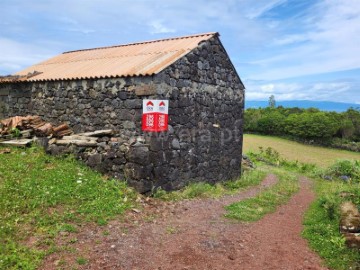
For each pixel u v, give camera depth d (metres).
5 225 5.68
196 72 10.91
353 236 6.34
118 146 9.21
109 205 7.31
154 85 8.95
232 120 13.69
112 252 5.47
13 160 8.98
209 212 8.27
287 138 57.34
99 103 10.23
